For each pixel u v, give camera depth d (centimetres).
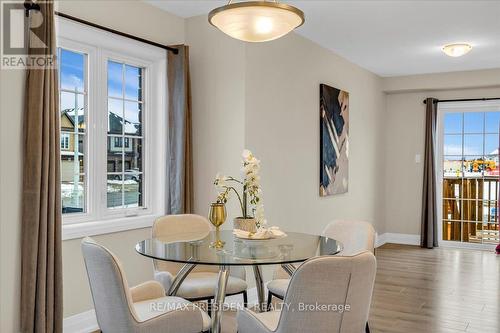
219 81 421
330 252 254
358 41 521
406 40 516
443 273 543
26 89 251
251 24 245
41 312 257
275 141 451
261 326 224
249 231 295
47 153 262
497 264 593
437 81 704
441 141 732
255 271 313
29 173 252
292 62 480
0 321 234
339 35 496
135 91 408
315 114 527
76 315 339
